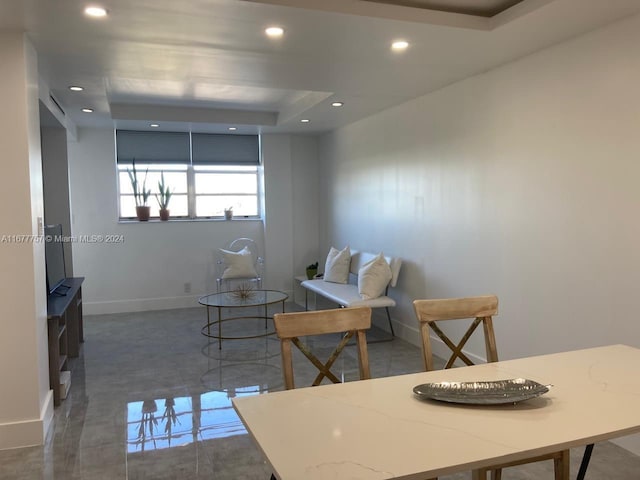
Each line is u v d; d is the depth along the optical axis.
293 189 7.19
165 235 6.71
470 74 3.81
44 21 2.63
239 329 5.62
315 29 2.79
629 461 2.64
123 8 2.47
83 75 3.75
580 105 2.96
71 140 6.16
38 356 2.91
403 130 4.91
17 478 2.55
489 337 2.30
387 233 5.32
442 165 4.30
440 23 2.74
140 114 5.71
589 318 2.96
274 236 7.13
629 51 2.65
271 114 6.23
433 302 2.24
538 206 3.30
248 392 3.73
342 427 1.41
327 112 5.37
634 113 2.65
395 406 1.56
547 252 3.25
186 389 3.80
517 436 1.34
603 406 1.54
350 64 3.49
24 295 2.86
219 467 2.65
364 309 2.11
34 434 2.89
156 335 5.38
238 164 7.02
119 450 2.84
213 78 3.86
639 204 2.64
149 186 6.77
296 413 1.52
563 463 2.00
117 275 6.52
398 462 1.21
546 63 3.18
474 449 1.27
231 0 2.38
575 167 3.01
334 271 5.88
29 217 2.84
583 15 2.63
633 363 1.96
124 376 4.09
